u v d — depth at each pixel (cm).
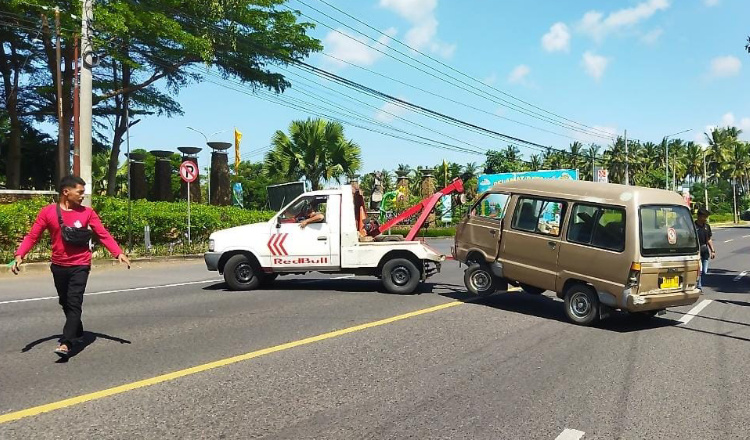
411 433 439
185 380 554
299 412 477
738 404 525
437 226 4234
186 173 2003
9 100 2872
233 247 1138
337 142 3148
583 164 9206
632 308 843
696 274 920
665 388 569
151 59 2653
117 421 448
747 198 10050
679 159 10050
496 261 1016
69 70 2538
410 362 635
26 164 3381
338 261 1120
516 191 1009
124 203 2069
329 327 801
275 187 2947
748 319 973
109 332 753
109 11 2045
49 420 447
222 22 2541
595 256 875
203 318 852
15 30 2494
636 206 855
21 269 1466
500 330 819
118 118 3094
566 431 452
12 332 742
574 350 718
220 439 418
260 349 674
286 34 2620
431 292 1154
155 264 1773
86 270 624
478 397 526
